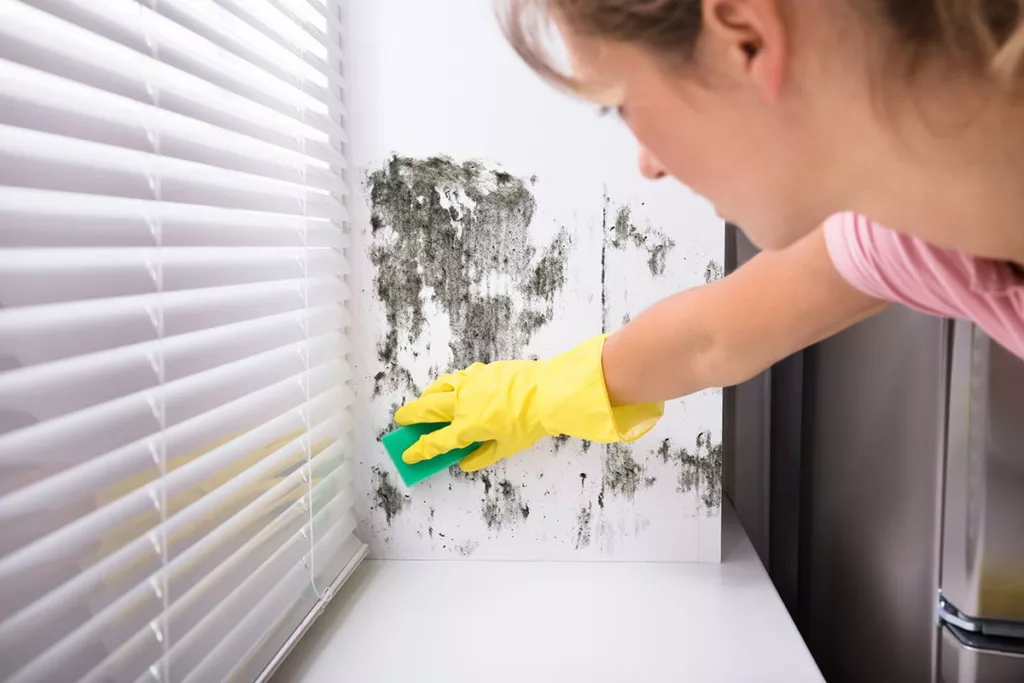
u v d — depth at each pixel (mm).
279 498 748
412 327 929
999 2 282
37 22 469
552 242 911
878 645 945
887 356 914
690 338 710
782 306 659
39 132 438
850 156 339
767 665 731
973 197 347
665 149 382
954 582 790
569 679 710
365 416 944
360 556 928
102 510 489
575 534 949
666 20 322
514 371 852
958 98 308
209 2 667
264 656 690
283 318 777
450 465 938
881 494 935
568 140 899
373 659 748
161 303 562
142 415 523
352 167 921
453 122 907
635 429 806
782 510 1289
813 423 1178
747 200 386
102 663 483
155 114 570
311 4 832
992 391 741
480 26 893
